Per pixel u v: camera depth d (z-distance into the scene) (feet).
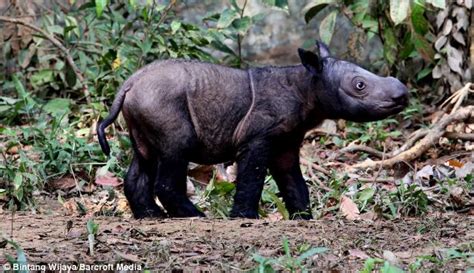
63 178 46.52
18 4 62.90
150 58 57.52
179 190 38.96
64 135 50.70
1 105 56.44
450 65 57.16
